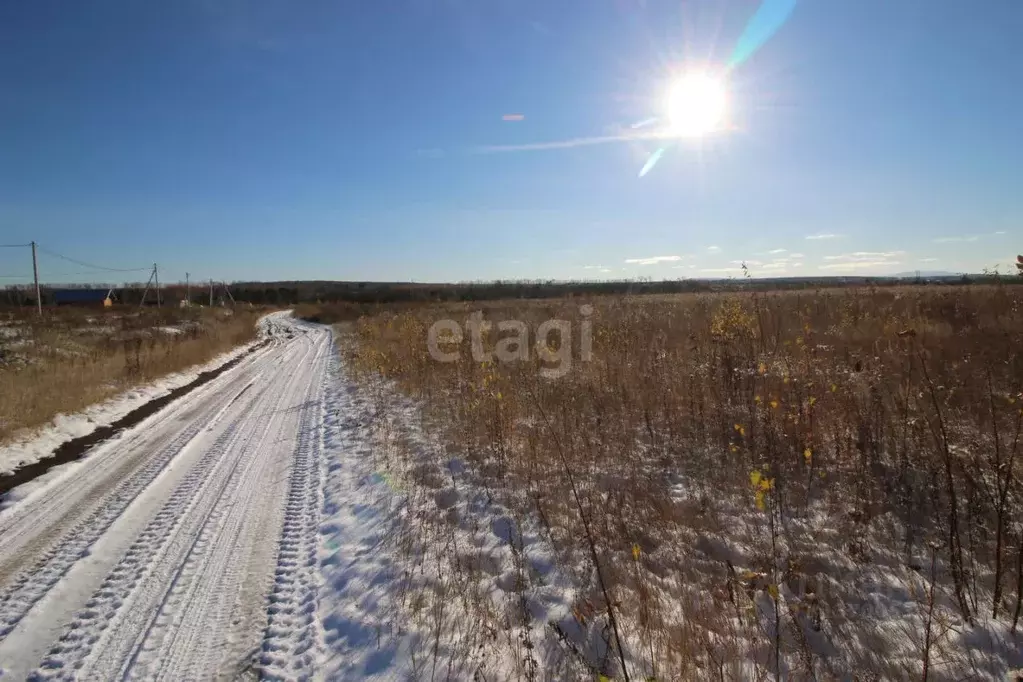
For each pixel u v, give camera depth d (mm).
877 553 4277
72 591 4633
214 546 5398
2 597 4570
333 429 10031
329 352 24891
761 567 4180
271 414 11914
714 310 14969
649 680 2863
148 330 27859
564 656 3406
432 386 11891
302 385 15852
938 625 3412
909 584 3863
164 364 18094
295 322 54938
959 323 11898
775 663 3215
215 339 27797
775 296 18781
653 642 3467
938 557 4129
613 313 18594
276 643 3883
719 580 4109
